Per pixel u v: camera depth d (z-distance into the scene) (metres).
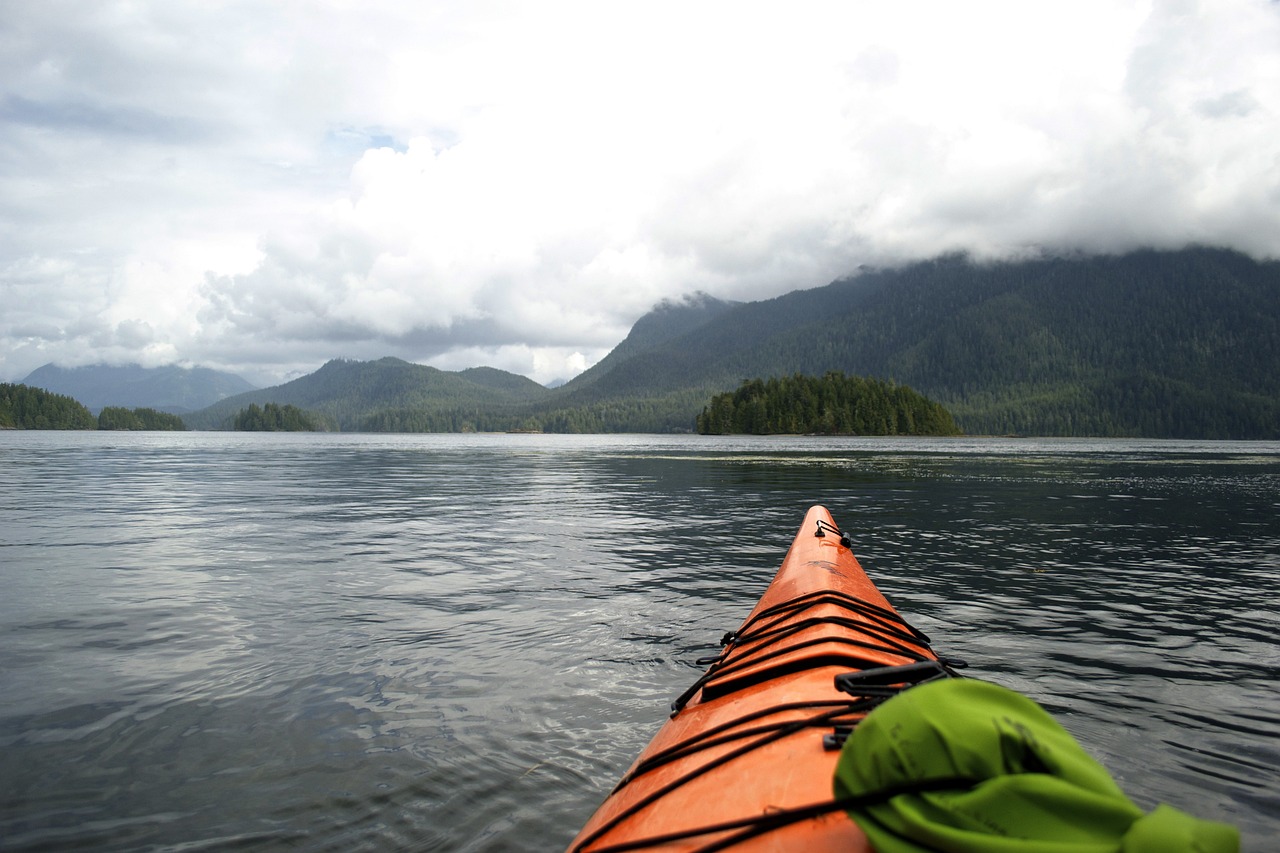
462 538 12.27
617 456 52.69
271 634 6.50
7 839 3.31
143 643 6.21
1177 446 109.88
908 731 1.37
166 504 17.78
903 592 8.22
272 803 3.62
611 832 2.23
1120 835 1.12
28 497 19.44
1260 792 3.75
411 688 5.16
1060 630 6.68
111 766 4.00
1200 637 6.46
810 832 1.66
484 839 3.31
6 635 6.43
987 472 32.44
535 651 6.04
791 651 3.34
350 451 63.97
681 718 3.17
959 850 1.21
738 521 14.66
